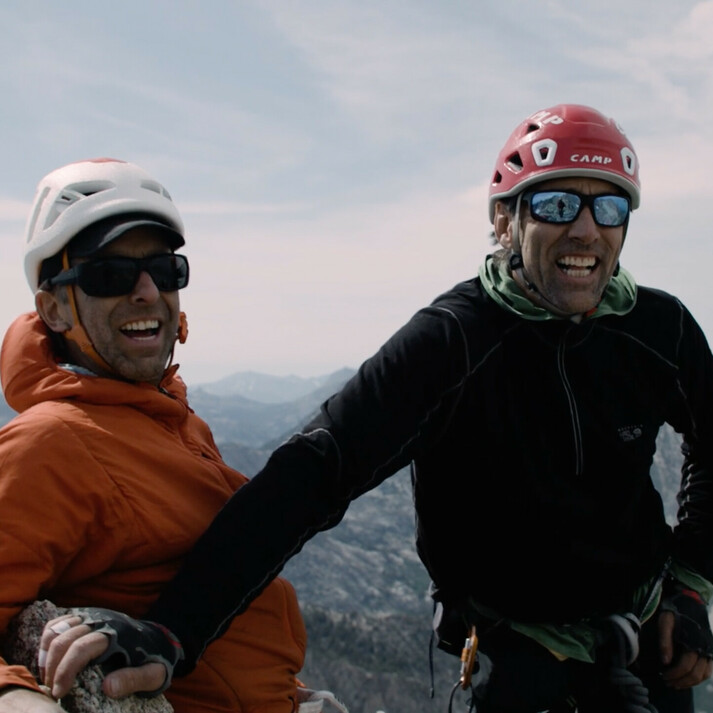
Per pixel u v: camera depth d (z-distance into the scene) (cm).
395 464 150
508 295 157
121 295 140
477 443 157
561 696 166
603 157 155
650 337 164
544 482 158
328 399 153
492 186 166
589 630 166
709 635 172
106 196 140
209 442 159
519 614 163
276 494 142
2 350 146
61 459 132
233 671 141
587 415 159
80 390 138
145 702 126
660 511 170
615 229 158
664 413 167
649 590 170
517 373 157
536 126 160
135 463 138
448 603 172
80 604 136
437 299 162
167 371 154
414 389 151
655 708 166
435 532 167
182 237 146
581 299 156
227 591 136
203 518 142
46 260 143
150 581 138
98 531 133
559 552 160
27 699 112
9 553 127
